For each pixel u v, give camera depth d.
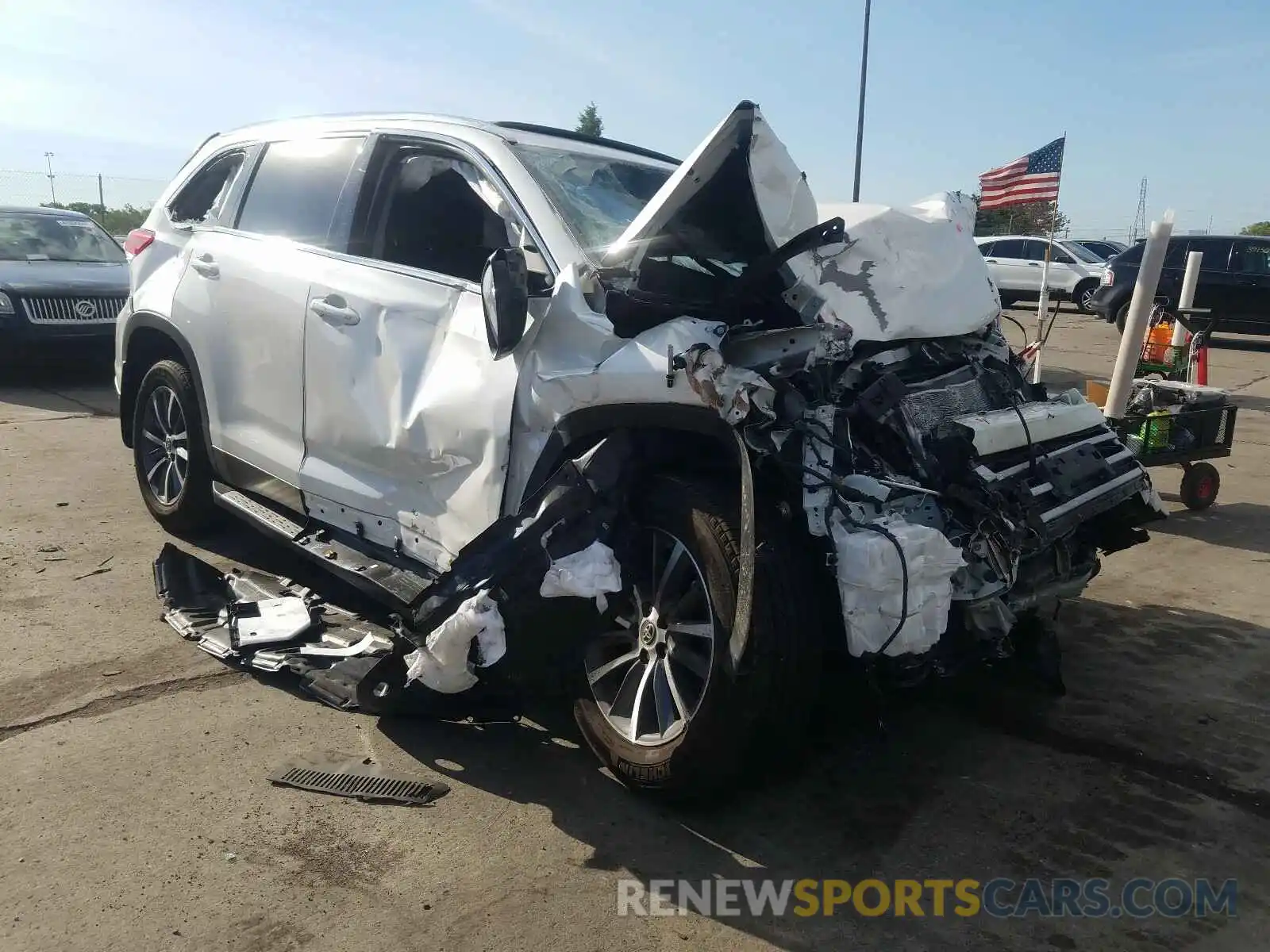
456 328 3.43
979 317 3.54
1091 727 3.57
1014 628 3.57
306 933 2.38
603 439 3.06
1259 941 2.49
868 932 2.49
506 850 2.75
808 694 2.77
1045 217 23.52
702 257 3.30
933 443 2.98
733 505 2.84
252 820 2.83
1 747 3.13
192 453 4.79
